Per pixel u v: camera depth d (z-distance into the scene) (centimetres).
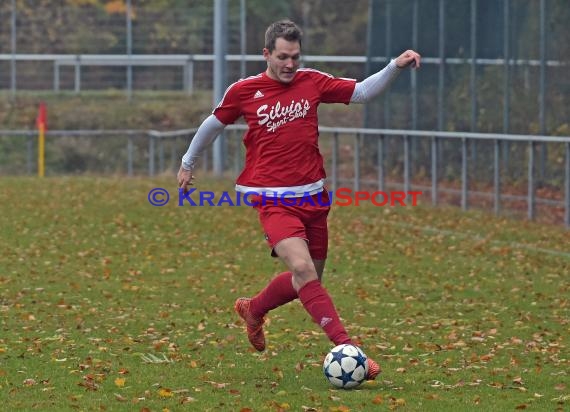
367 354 2698
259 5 9356
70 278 3997
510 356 2661
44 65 10325
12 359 2598
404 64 2384
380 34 7188
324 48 8906
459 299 3584
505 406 2122
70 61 10288
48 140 9638
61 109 10069
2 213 5881
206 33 10138
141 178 8181
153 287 3819
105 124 9906
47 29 10275
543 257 4481
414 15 6888
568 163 5222
